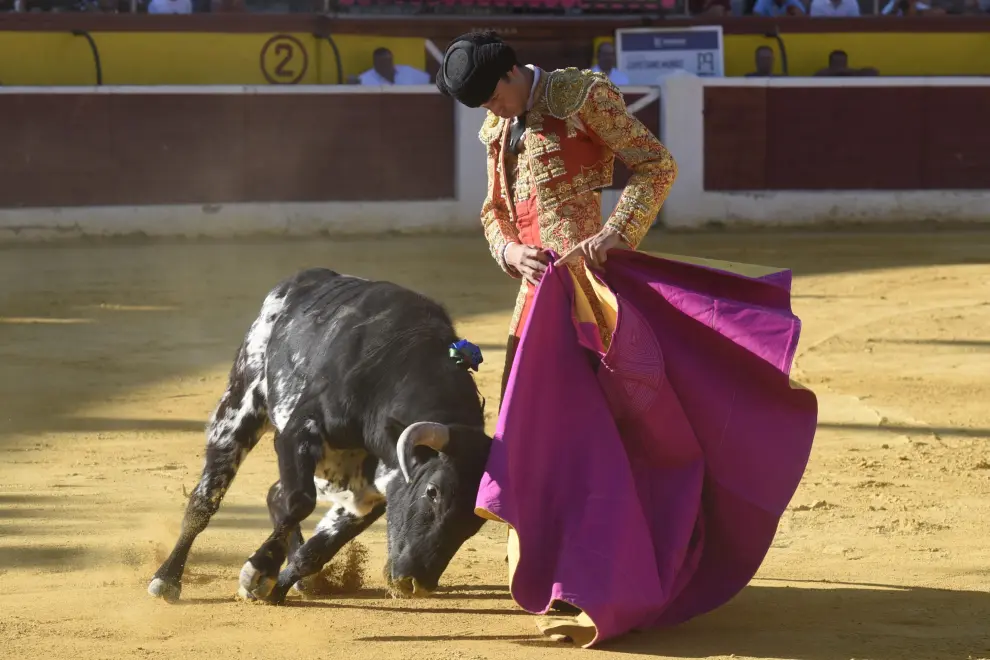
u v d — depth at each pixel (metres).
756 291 7.89
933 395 16.84
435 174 35.00
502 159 8.15
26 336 20.73
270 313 9.36
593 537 7.42
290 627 7.97
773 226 36.44
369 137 34.44
